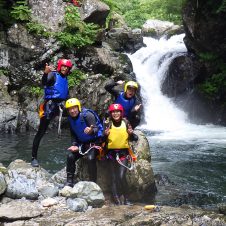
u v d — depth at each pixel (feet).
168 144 34.88
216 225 15.90
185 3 49.52
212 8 45.78
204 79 48.88
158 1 85.46
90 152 18.93
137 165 20.33
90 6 46.42
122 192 19.30
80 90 41.45
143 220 15.69
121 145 18.74
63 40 42.37
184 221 15.99
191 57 49.93
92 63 43.93
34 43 41.93
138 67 53.31
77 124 18.52
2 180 18.04
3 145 32.53
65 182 19.98
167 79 50.55
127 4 85.35
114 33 59.16
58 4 44.80
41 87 40.93
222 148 33.32
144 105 48.32
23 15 42.01
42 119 20.84
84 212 16.80
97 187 17.87
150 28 68.49
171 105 49.55
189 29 48.32
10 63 41.04
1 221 16.02
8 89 40.06
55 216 16.35
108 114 19.70
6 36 41.42
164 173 26.16
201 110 47.88
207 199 21.27
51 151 30.89
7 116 37.60
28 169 20.35
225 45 46.75
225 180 24.82
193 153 31.55
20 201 17.80
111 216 16.24
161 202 20.38
